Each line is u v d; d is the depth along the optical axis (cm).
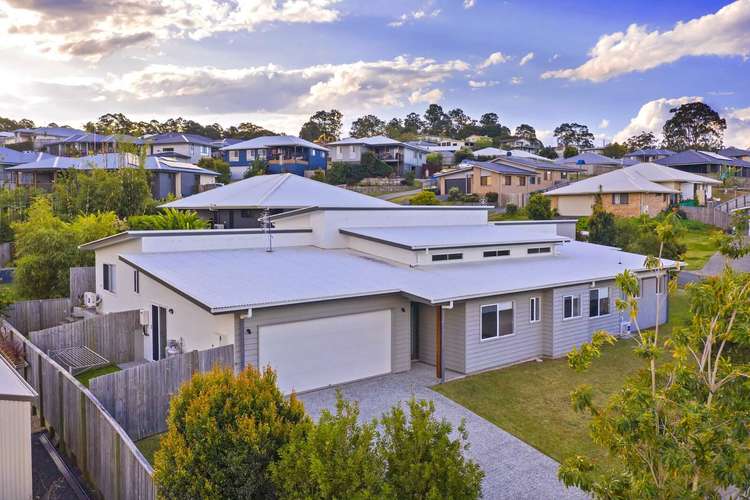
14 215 3809
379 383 1561
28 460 941
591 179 5416
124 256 1697
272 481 709
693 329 667
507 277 1828
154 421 1215
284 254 1886
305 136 13775
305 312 1448
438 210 2416
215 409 757
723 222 4881
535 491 1018
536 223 2750
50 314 2042
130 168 4025
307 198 2914
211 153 8394
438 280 1703
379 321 1616
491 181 5797
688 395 591
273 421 760
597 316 2025
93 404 999
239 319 1339
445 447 655
